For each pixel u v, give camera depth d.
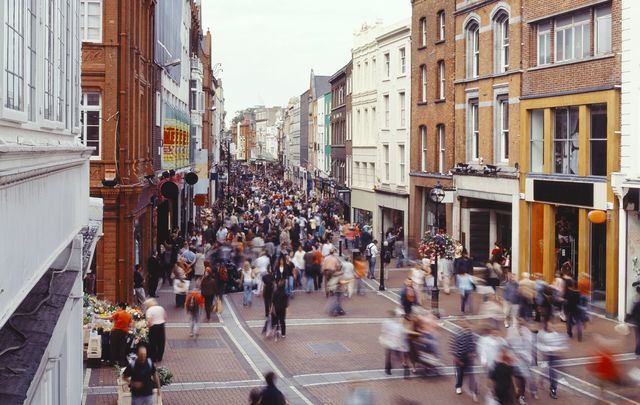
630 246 23.17
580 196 25.58
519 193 29.78
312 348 20.12
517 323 16.77
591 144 25.72
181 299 26.36
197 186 54.12
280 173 143.00
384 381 16.77
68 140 10.84
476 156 35.09
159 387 13.74
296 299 28.20
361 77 54.31
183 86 49.81
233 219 45.50
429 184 40.25
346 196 58.56
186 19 52.41
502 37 32.28
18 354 6.53
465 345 15.46
